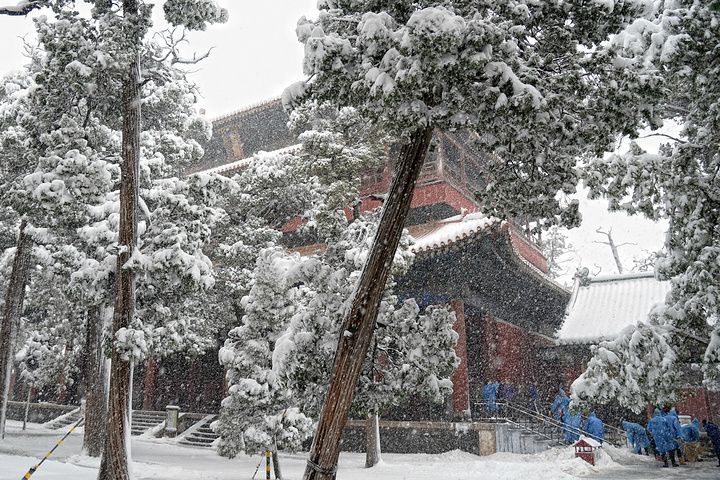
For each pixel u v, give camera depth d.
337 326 9.23
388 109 6.65
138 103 12.09
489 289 23.14
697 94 9.15
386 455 19.36
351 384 7.47
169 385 30.95
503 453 18.83
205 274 12.23
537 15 7.35
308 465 7.29
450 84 6.83
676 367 10.12
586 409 10.20
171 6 12.29
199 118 21.41
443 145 24.25
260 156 21.38
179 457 18.30
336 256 11.32
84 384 30.30
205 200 12.56
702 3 8.13
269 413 12.46
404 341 10.10
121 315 10.94
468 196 24.44
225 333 27.31
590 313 27.70
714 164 10.13
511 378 24.19
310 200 20.42
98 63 10.98
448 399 19.88
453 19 5.98
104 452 10.18
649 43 8.17
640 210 10.12
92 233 15.81
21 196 11.32
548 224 9.03
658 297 27.23
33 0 11.89
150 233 12.34
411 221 23.66
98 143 12.89
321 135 13.62
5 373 17.91
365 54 6.80
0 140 16.69
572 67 6.95
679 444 16.89
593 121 7.70
